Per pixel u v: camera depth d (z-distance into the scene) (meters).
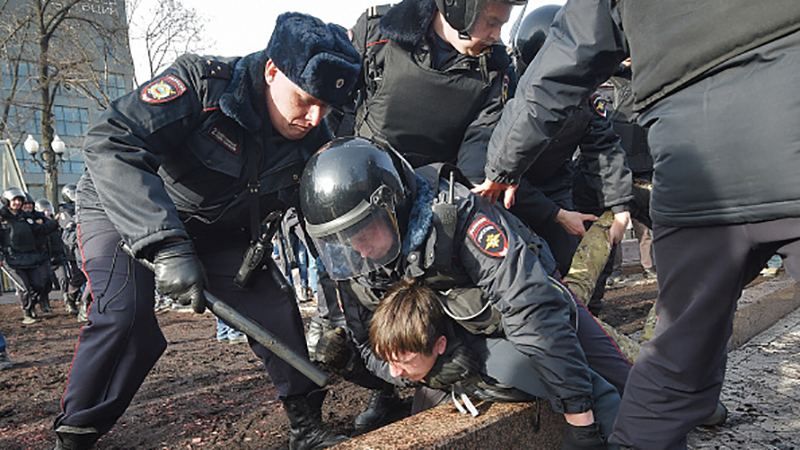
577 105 1.93
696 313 1.65
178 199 2.31
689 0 1.52
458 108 2.64
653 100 1.65
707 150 1.52
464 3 2.35
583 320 2.41
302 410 2.46
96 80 20.47
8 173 14.31
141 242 1.90
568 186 3.33
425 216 1.91
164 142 2.09
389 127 2.71
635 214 3.63
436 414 1.96
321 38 1.98
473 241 1.90
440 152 2.80
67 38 20.36
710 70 1.49
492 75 2.66
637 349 2.98
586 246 3.05
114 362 2.25
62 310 10.43
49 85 20.09
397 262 1.97
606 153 3.10
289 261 3.65
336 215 1.85
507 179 2.13
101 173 1.95
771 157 1.40
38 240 9.04
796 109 1.35
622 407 1.83
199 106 2.12
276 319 2.48
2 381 4.30
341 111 2.85
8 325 8.63
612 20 1.78
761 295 4.58
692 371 1.68
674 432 1.74
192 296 1.92
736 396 3.05
